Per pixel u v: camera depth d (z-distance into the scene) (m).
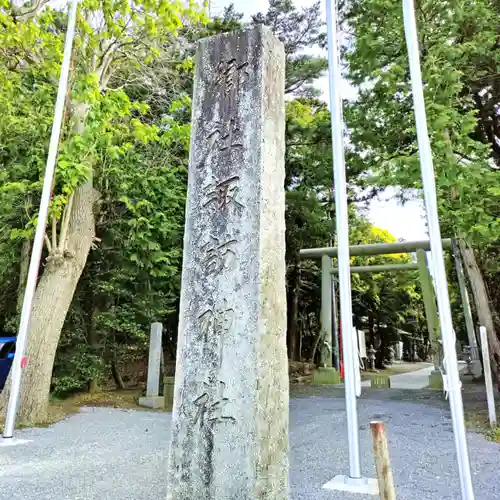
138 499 3.82
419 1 7.90
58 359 9.94
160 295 10.88
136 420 7.96
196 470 2.89
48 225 8.75
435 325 13.77
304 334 22.14
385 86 8.41
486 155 7.74
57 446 5.87
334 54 5.37
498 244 9.45
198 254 3.24
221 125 3.40
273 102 3.43
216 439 2.87
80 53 8.81
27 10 8.40
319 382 15.38
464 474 3.57
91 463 5.05
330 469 4.86
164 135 9.38
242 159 3.25
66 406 9.14
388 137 9.41
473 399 10.34
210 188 3.32
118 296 10.80
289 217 14.98
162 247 10.54
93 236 8.73
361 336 9.80
